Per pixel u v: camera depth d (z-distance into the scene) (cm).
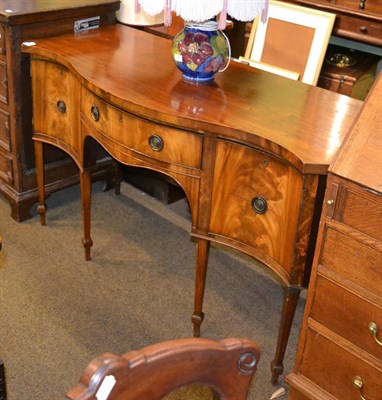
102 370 66
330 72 258
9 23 214
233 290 231
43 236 253
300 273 163
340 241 144
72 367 191
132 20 248
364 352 152
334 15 245
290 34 254
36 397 179
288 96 185
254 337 209
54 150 259
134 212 276
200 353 75
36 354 194
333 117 172
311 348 164
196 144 168
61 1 234
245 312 221
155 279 234
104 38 227
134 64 202
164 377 73
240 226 174
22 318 209
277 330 213
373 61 270
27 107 239
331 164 139
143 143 178
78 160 217
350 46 290
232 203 172
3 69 230
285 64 256
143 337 205
